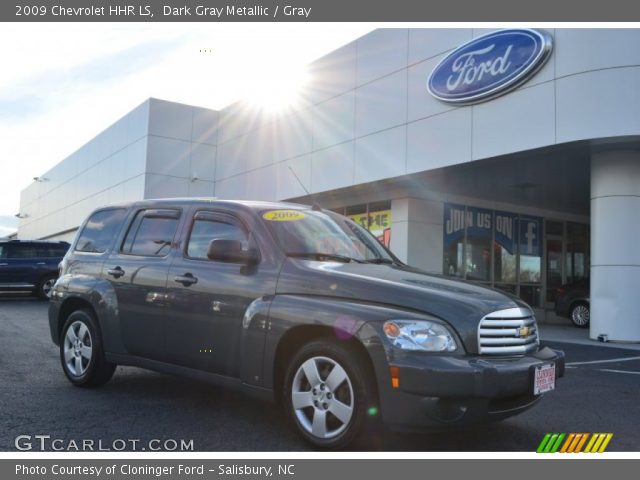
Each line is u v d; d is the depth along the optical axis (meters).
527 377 3.92
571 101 10.37
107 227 6.14
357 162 14.93
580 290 15.99
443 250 15.72
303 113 17.16
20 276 16.80
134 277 5.46
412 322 3.83
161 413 5.02
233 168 21.58
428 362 3.71
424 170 13.04
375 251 5.37
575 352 10.19
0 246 16.84
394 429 3.78
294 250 4.70
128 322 5.45
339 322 4.00
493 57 11.52
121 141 25.61
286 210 5.19
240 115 21.36
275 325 4.33
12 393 5.62
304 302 4.25
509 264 17.55
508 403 3.95
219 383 4.73
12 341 9.07
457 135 12.34
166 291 5.14
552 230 19.03
